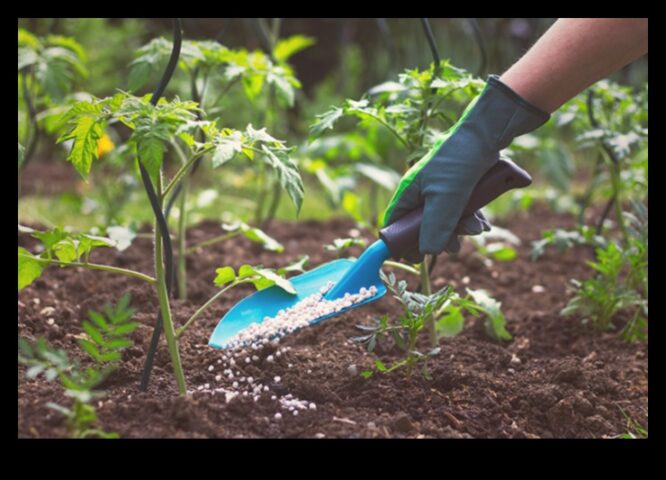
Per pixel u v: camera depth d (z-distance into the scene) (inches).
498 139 117.2
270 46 190.7
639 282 160.4
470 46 329.7
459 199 117.0
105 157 236.8
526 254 211.3
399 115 136.1
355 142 224.1
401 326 117.5
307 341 141.1
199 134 157.6
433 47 136.3
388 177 220.7
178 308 151.8
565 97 117.3
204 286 168.2
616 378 134.4
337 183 220.8
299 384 116.9
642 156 193.2
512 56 336.2
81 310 147.1
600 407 121.0
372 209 238.1
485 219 127.2
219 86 257.0
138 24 305.6
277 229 223.1
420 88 136.7
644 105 167.8
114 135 238.8
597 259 169.9
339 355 133.5
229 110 269.9
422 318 115.6
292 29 388.5
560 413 116.6
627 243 165.5
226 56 155.6
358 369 125.1
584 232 167.5
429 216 117.0
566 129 343.0
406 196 120.3
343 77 333.7
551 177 244.8
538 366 137.8
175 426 102.3
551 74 114.8
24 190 261.1
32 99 191.3
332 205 215.9
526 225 242.5
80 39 279.4
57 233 105.5
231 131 108.4
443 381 122.3
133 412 104.0
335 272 126.5
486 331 152.6
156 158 100.0
